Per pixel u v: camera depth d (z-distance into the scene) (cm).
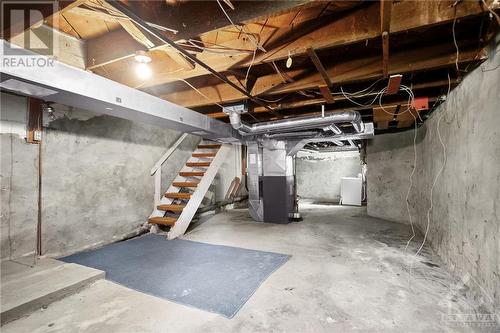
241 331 165
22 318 182
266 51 186
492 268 174
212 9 146
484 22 171
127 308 194
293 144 485
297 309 189
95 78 197
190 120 299
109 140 359
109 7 143
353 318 177
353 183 763
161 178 455
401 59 204
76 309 193
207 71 212
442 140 285
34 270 243
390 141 513
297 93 293
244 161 772
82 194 324
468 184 212
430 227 338
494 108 170
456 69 204
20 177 264
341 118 319
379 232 415
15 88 173
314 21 171
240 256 304
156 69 230
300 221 510
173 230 383
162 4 154
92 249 334
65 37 222
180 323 175
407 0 150
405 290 215
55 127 295
